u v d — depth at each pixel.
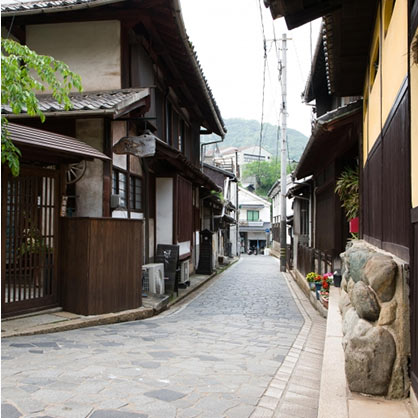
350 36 7.30
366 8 6.50
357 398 3.78
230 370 5.56
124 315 9.20
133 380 4.89
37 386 4.53
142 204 13.23
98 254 8.87
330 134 10.43
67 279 8.91
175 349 6.62
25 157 7.93
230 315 10.70
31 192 8.30
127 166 11.71
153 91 12.85
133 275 9.94
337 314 7.54
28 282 8.34
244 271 27.05
